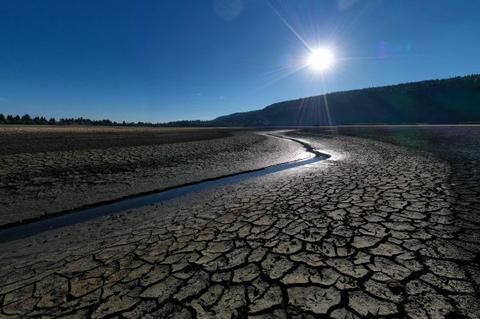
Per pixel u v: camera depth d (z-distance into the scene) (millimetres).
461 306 2652
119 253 4238
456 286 2947
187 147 20266
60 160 12812
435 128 35188
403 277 3166
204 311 2795
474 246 3793
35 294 3238
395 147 18281
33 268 3904
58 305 3010
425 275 3176
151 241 4641
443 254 3619
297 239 4355
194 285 3260
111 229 5379
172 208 6660
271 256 3859
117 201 7551
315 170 10828
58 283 3455
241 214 5777
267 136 38844
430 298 2785
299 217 5344
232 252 4051
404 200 6023
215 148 20219
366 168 10508
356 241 4152
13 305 3047
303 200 6520
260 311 2752
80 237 5035
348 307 2734
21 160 12320
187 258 3943
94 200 7441
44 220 6105
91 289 3279
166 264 3803
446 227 4461
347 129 46750
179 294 3098
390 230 4473
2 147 16609
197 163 13484
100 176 10148
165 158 14680
